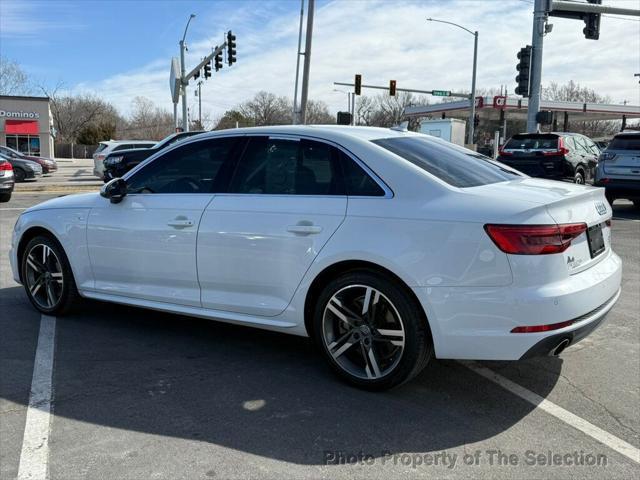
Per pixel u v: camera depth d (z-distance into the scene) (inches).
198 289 165.6
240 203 157.4
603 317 137.0
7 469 108.8
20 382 148.0
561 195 134.6
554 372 157.6
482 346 126.8
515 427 126.9
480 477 107.8
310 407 135.4
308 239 144.6
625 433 124.7
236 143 165.9
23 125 1973.4
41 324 194.5
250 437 121.4
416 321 133.3
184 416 130.5
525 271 122.6
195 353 170.1
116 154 671.8
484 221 125.4
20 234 204.7
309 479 106.5
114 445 117.9
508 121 2805.1
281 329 153.8
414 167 140.4
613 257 153.8
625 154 471.8
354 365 147.1
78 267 190.7
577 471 110.0
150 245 171.9
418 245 130.7
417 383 149.7
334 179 147.4
